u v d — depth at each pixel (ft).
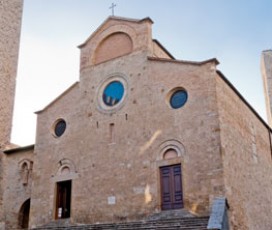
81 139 90.38
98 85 92.43
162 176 77.15
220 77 79.20
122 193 80.38
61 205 88.94
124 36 93.04
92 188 84.74
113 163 83.71
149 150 79.87
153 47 90.38
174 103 80.53
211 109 74.84
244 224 74.18
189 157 74.43
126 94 87.10
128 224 75.61
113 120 87.10
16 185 105.19
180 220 70.44
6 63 60.95
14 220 102.17
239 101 87.61
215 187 69.82
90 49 97.09
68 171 89.86
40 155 95.55
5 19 62.23
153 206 75.66
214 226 60.18
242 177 78.54
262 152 97.45
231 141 77.15
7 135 59.57
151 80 84.53
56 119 96.43
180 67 81.46
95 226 79.82
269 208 92.84
